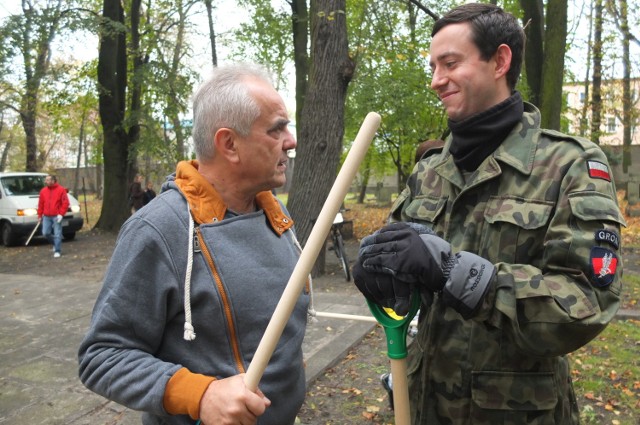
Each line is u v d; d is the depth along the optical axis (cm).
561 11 916
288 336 145
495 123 138
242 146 134
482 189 141
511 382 134
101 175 3534
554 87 929
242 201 144
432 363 145
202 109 137
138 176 1476
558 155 133
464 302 117
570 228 125
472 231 140
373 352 437
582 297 117
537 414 134
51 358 435
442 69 142
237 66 141
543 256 128
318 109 715
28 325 541
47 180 1062
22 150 3378
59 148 3841
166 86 1387
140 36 1588
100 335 125
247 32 1505
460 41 138
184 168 141
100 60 1417
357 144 107
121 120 1471
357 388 368
